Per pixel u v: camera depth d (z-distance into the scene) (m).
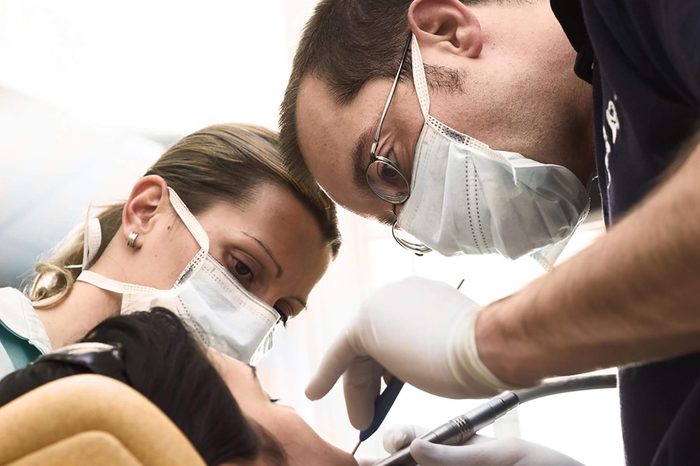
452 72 1.14
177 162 1.47
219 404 0.72
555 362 0.69
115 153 2.05
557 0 0.94
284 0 2.17
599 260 0.60
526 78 1.13
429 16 1.17
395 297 1.04
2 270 1.84
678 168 0.60
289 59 2.16
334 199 1.33
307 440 0.84
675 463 0.76
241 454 0.73
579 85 1.13
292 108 1.34
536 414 1.92
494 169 1.14
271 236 1.42
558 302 0.64
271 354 2.04
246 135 1.49
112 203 1.63
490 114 1.14
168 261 1.38
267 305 1.40
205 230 1.41
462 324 0.87
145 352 0.73
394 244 2.04
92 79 2.06
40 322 1.26
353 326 1.09
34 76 2.00
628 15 0.75
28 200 1.91
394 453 1.11
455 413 1.93
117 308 1.38
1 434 0.51
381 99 1.18
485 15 1.17
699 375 0.80
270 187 1.44
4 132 1.94
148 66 2.13
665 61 0.72
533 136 1.13
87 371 0.69
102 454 0.51
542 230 1.20
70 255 1.47
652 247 0.55
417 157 1.17
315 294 2.04
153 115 2.12
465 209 1.18
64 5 2.06
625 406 0.88
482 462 1.05
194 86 2.16
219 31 2.21
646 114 0.76
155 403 0.68
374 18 1.21
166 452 0.52
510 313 0.73
